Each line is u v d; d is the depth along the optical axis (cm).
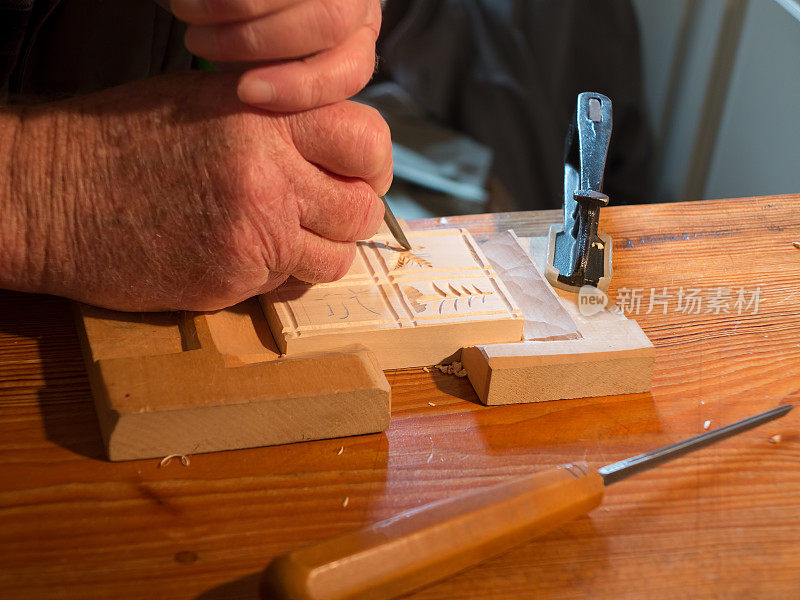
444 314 70
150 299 65
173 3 53
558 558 53
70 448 59
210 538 53
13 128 60
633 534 55
